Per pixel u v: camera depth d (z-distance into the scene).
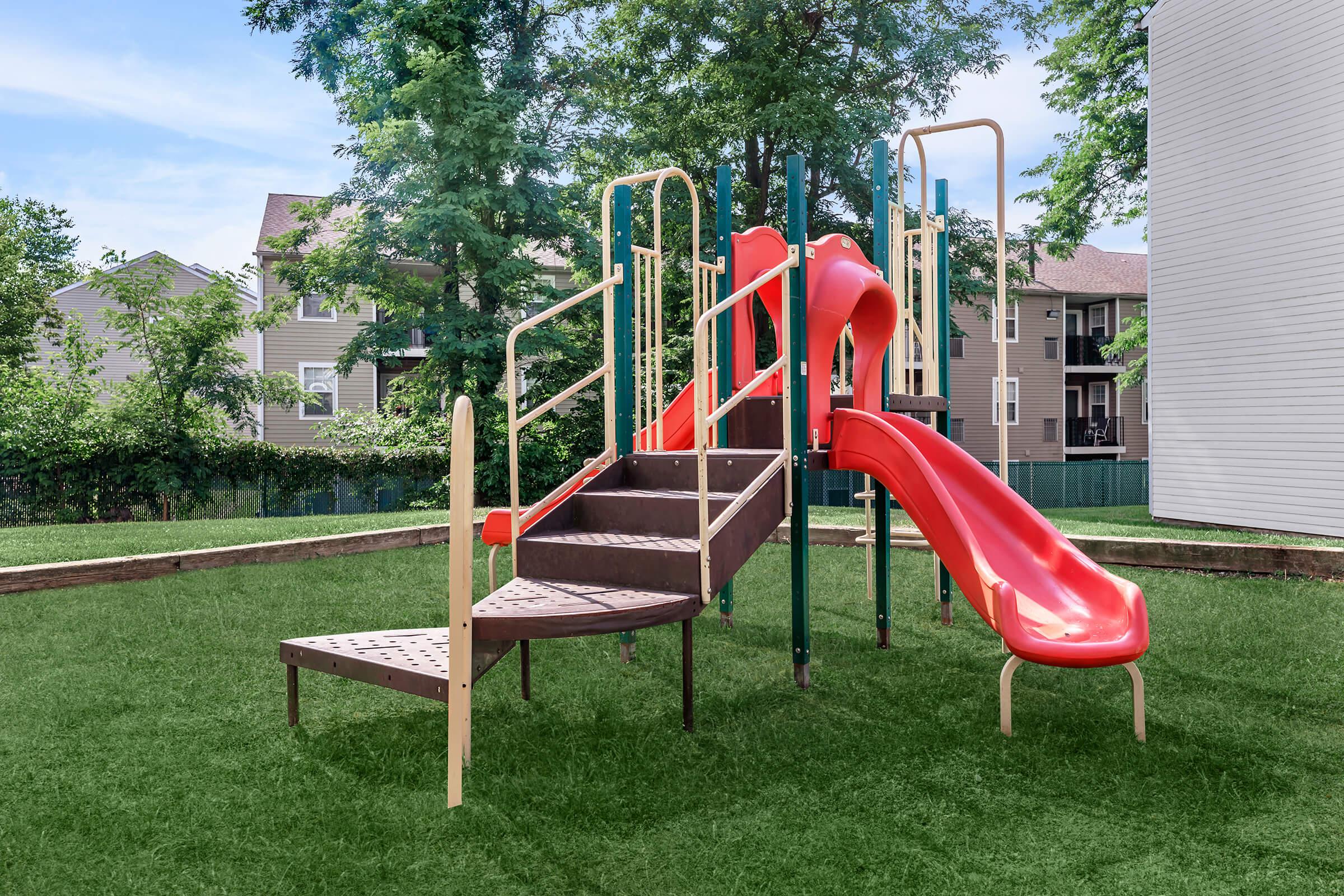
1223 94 12.11
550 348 16.75
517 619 2.79
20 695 3.49
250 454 15.45
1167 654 4.18
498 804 2.49
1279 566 6.25
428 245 15.98
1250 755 2.90
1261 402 11.66
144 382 15.87
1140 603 3.14
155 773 2.71
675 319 18.12
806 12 17.64
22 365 22.50
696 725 3.23
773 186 18.70
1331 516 10.77
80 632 4.57
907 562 7.34
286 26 18.78
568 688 3.71
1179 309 12.83
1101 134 21.14
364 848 2.21
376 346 16.89
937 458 4.50
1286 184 11.28
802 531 3.95
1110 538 7.12
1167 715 3.33
